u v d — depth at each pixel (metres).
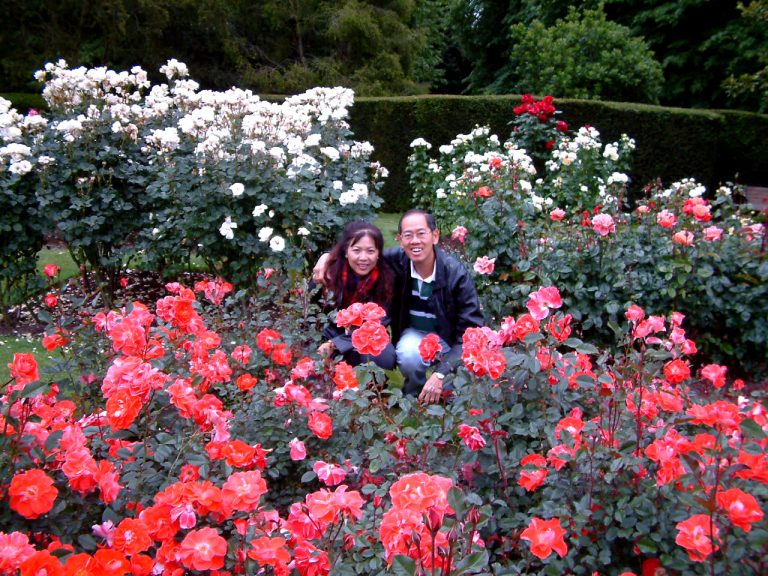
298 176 3.95
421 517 1.03
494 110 9.59
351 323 1.81
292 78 15.23
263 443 1.84
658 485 1.36
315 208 4.12
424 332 3.07
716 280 3.48
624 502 1.34
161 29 13.95
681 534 1.17
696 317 3.62
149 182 4.44
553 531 1.22
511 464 1.57
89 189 4.23
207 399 1.53
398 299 3.06
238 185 3.71
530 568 1.48
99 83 4.71
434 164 7.38
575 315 3.51
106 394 1.48
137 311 1.75
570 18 12.20
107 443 1.61
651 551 1.30
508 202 3.72
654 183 5.41
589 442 1.48
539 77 12.01
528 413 1.72
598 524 1.38
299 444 1.63
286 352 2.24
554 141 7.71
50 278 3.23
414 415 1.86
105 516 1.32
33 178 4.27
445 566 1.01
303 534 1.27
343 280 2.92
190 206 3.98
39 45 12.43
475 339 1.64
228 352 2.47
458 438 1.69
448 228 5.94
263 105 4.46
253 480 1.24
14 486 1.20
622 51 11.17
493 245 3.57
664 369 1.75
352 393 1.76
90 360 2.24
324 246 4.43
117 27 12.20
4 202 4.14
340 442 1.86
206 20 14.25
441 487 1.04
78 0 11.69
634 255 3.58
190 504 1.22
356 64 16.16
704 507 1.17
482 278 3.59
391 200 10.16
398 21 16.41
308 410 1.80
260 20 16.16
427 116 9.80
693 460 1.20
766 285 3.45
